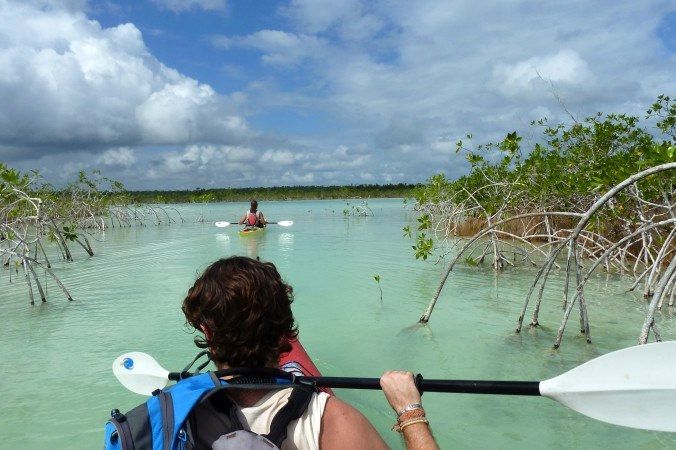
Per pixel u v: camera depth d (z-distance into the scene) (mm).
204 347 1739
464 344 5305
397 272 9250
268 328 1652
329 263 10391
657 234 7973
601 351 5000
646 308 6457
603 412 2049
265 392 1586
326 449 1535
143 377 2705
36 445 3564
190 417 1489
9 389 4461
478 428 3635
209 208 40875
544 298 7098
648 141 9453
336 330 5855
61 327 6176
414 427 1724
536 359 4840
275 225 20750
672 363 2041
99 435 3688
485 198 13008
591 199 11062
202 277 1712
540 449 3342
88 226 21797
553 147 12102
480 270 9289
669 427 2008
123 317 6551
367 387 1908
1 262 11445
